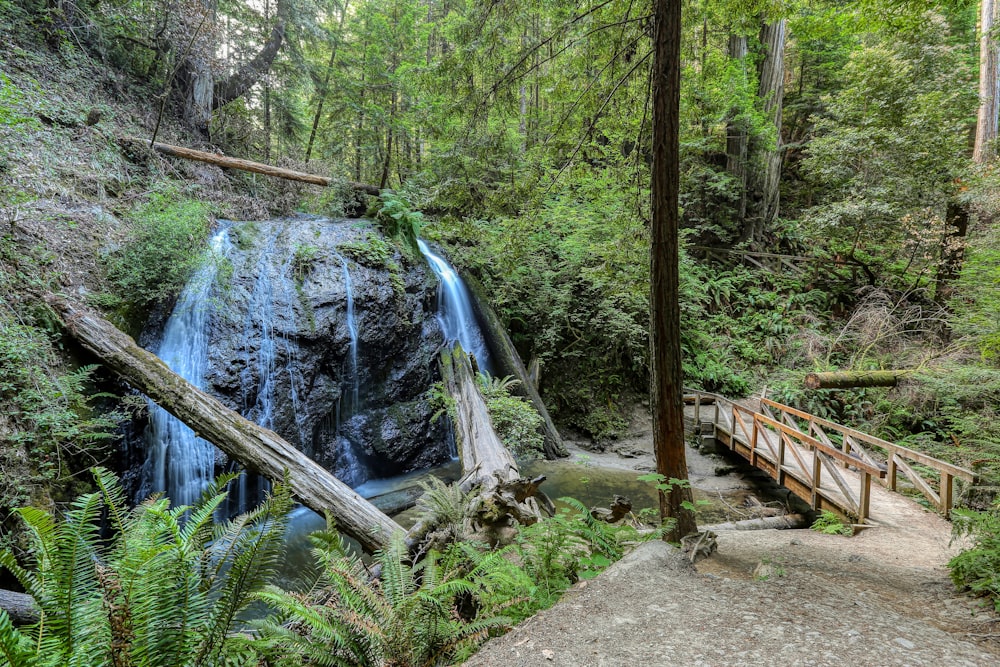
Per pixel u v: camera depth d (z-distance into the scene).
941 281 12.41
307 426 8.62
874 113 12.61
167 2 9.91
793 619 2.82
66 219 7.00
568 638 2.68
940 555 5.25
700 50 10.89
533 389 11.99
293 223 10.55
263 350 8.21
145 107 11.34
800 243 15.83
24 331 5.54
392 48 12.97
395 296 10.32
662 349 4.30
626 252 6.33
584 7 5.93
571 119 6.38
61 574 2.03
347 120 13.20
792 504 8.98
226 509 7.48
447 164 6.65
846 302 14.77
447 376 10.80
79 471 5.55
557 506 8.41
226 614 2.44
